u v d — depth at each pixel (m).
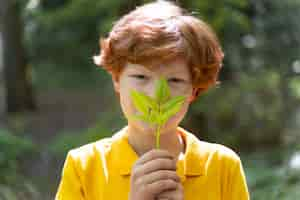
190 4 6.73
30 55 14.11
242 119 8.01
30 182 6.77
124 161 1.83
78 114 11.47
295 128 8.41
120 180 1.82
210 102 7.75
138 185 1.57
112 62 1.75
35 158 7.68
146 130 1.73
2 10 11.45
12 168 6.31
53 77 14.30
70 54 14.20
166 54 1.65
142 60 1.66
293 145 7.36
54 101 12.67
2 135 6.81
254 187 5.50
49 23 12.77
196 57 1.72
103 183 1.84
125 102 1.73
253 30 8.27
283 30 8.42
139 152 1.84
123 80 1.73
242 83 8.26
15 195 6.00
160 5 1.85
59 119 11.13
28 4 11.66
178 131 1.95
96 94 13.01
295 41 8.48
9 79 11.55
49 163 7.71
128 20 1.75
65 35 13.59
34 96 11.87
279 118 8.29
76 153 1.91
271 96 8.41
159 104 1.51
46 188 7.08
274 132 8.16
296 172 5.51
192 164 1.86
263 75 8.55
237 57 8.20
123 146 1.85
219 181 1.89
